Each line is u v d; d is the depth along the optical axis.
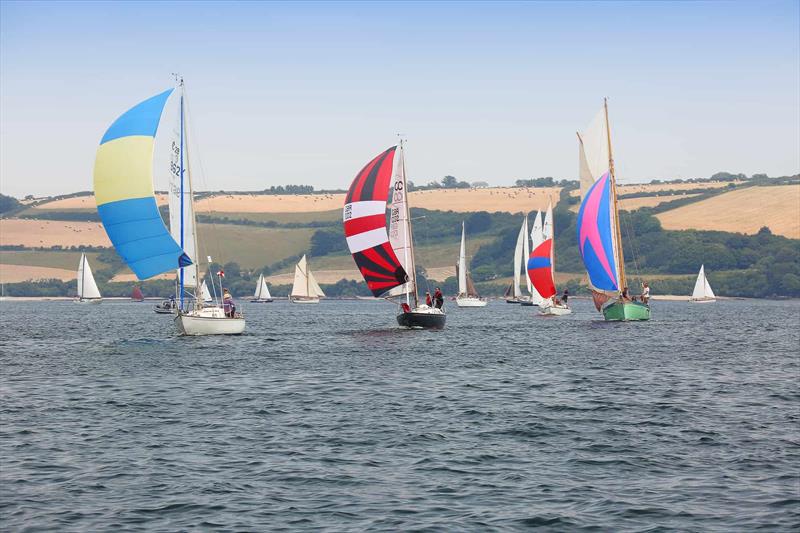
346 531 36.25
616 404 67.06
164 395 71.75
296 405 66.44
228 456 48.88
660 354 110.62
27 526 36.88
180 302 131.88
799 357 108.69
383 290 141.00
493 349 116.12
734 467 46.41
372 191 135.00
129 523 37.28
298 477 44.31
